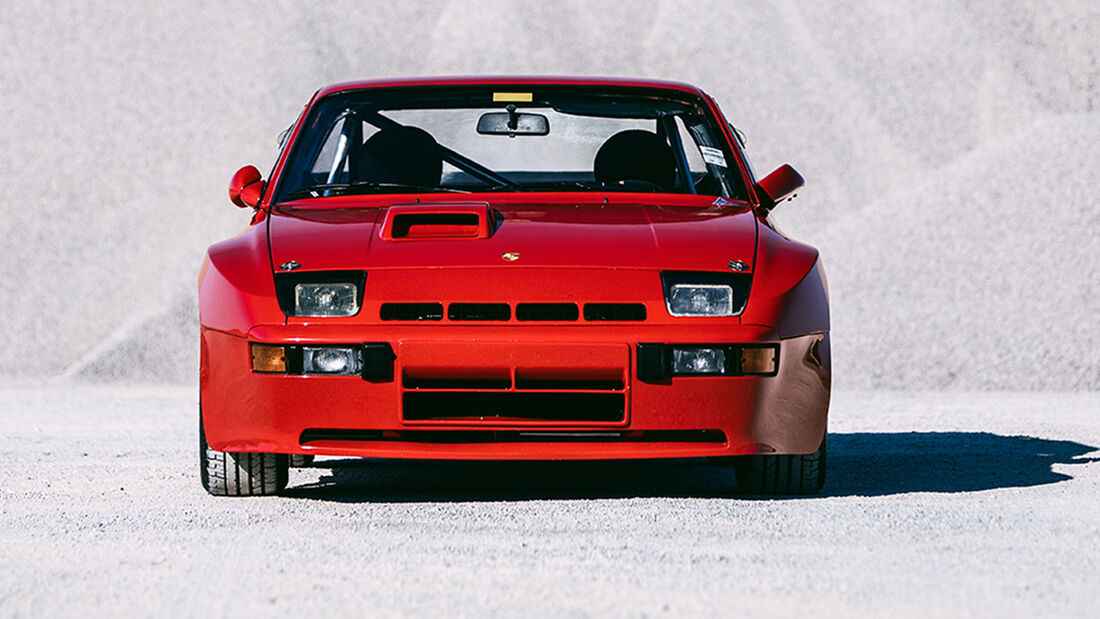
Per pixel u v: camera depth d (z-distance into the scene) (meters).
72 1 82.44
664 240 13.82
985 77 75.25
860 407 28.89
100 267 54.72
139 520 12.59
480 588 9.54
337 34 79.44
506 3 83.44
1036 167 56.72
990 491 14.49
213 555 10.85
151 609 9.09
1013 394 34.56
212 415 13.48
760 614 8.79
